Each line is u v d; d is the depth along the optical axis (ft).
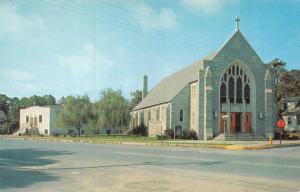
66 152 102.53
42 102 568.82
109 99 252.21
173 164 70.28
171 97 205.36
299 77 308.19
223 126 193.16
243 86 199.72
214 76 192.95
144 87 320.09
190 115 201.98
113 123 252.01
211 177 53.06
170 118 201.57
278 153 103.14
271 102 202.49
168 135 193.36
